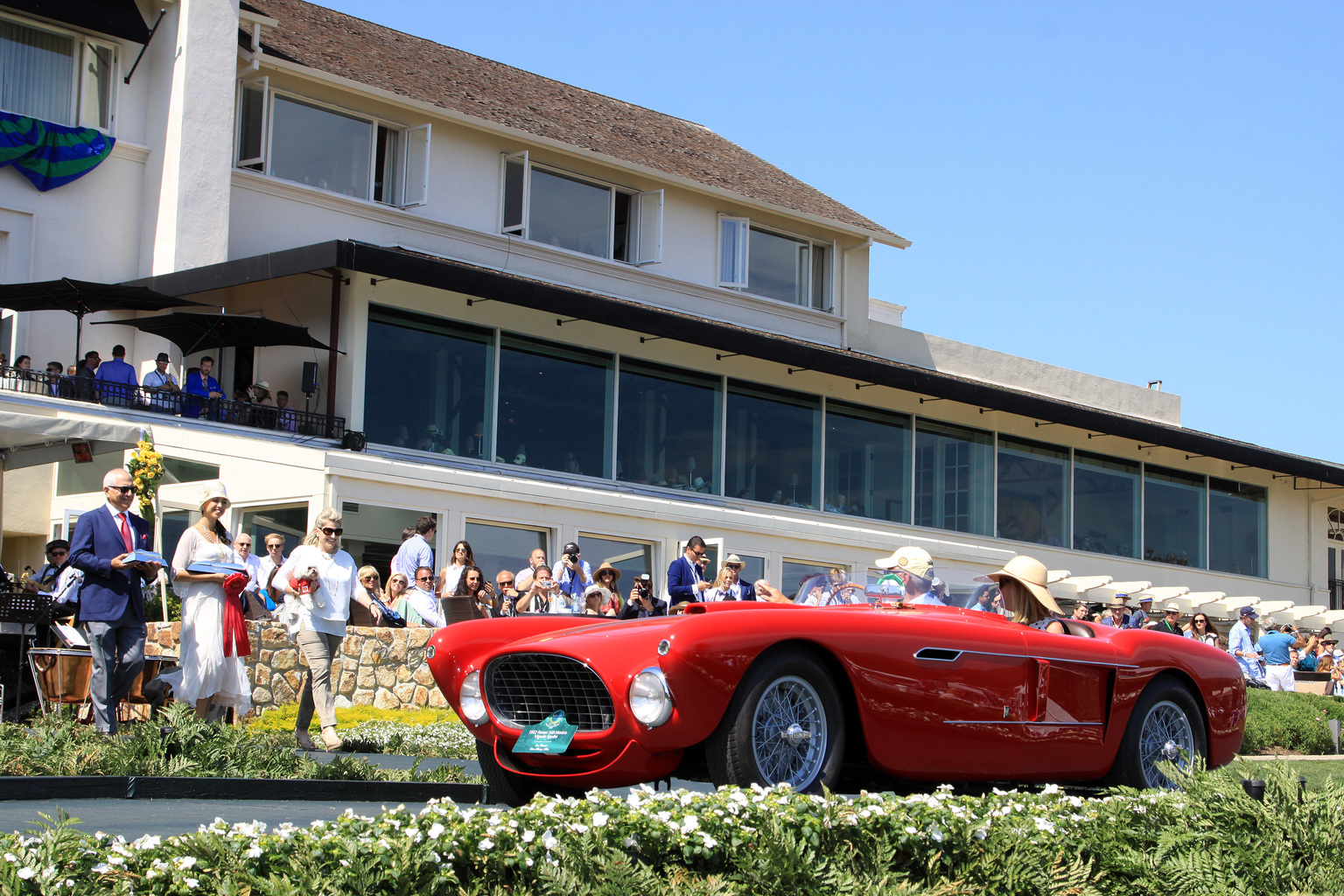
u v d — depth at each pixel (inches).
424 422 694.5
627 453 774.5
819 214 955.3
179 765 259.1
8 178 654.5
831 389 876.6
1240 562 1125.7
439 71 852.6
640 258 870.4
